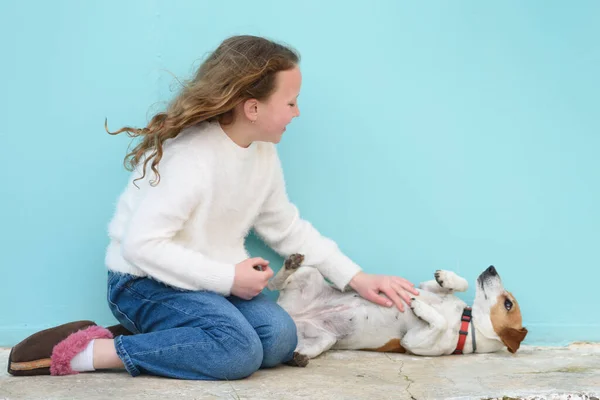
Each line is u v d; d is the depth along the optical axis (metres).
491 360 2.43
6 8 2.57
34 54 2.58
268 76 2.14
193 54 2.64
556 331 2.78
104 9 2.61
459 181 2.77
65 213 2.62
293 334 2.24
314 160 2.72
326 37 2.70
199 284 2.10
